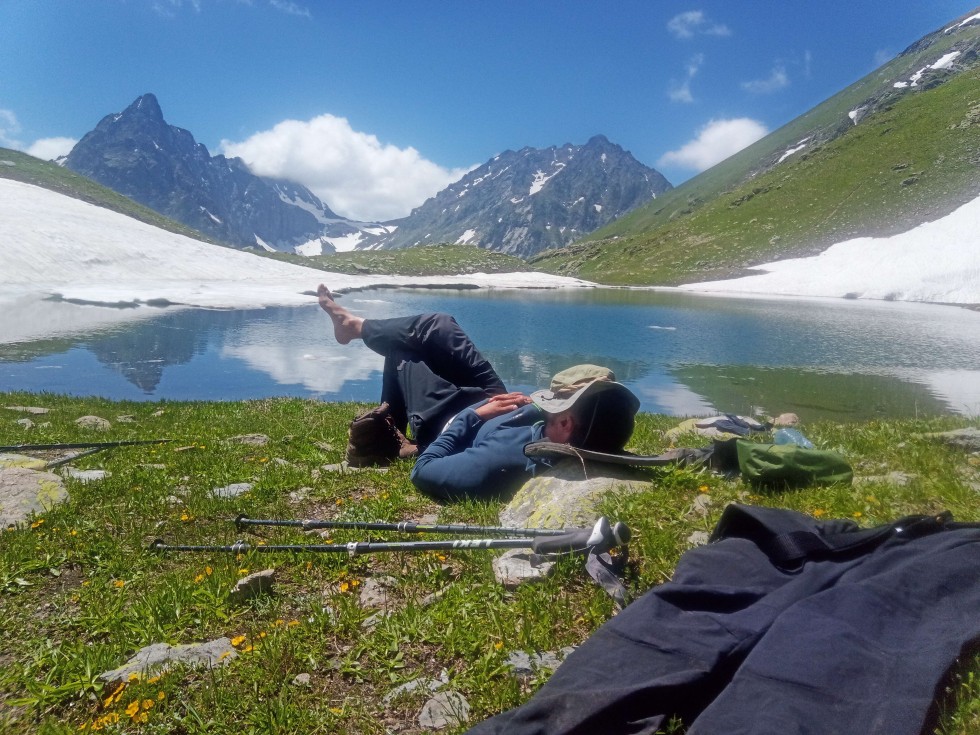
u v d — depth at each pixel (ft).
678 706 10.10
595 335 116.88
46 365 76.79
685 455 20.49
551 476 19.53
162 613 14.83
